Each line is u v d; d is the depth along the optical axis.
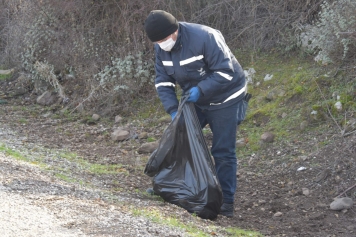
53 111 17.17
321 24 14.09
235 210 10.05
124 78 16.70
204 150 8.84
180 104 8.88
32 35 18.28
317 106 13.11
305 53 15.30
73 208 7.73
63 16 17.86
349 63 13.80
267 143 12.91
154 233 7.15
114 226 7.16
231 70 8.65
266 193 10.86
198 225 8.27
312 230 9.20
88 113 16.66
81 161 12.13
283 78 14.76
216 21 17.08
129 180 10.94
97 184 10.02
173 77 9.14
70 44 17.73
